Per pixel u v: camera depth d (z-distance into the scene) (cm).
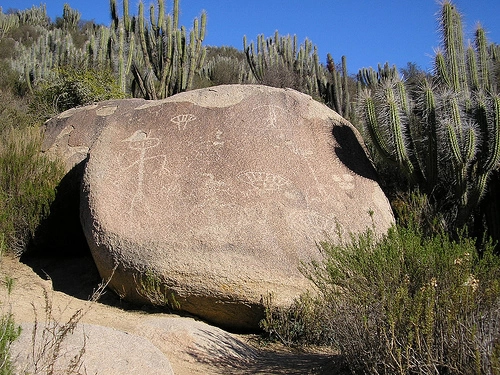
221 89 675
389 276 390
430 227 607
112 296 561
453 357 319
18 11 4375
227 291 489
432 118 654
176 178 573
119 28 1427
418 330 327
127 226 532
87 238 556
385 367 336
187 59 1433
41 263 667
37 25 4109
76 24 4153
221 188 555
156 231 522
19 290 551
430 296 349
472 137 598
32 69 2003
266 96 662
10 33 3716
